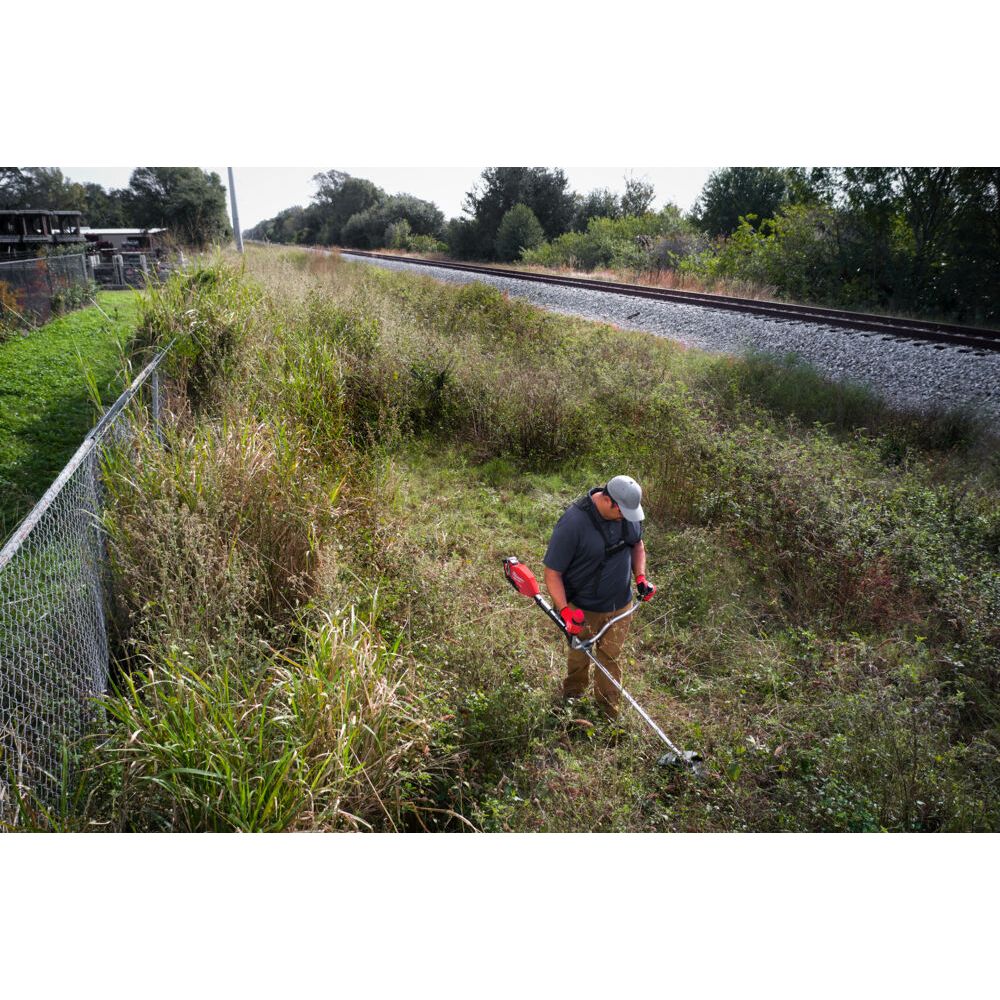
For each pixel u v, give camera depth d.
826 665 4.33
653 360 10.77
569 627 3.78
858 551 5.09
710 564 5.53
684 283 20.72
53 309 13.85
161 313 8.79
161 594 3.88
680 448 6.82
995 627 4.37
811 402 8.87
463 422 8.58
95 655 3.74
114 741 3.09
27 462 6.66
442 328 12.28
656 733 3.74
